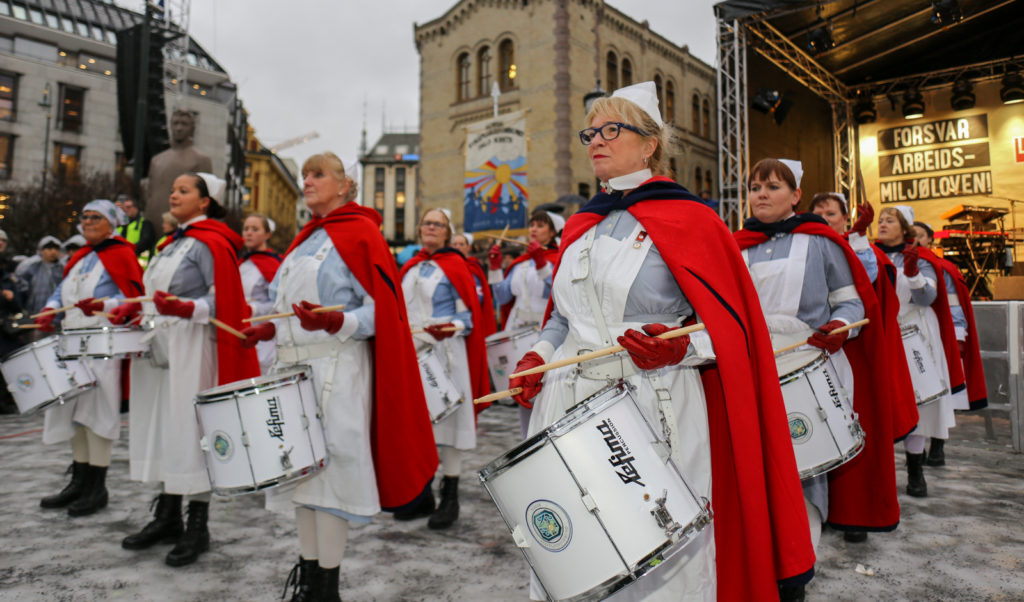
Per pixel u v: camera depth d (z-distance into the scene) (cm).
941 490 449
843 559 324
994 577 301
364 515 251
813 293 275
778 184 286
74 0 4406
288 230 6197
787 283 275
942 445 523
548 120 2002
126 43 1320
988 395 601
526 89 2059
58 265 850
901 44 1501
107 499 404
